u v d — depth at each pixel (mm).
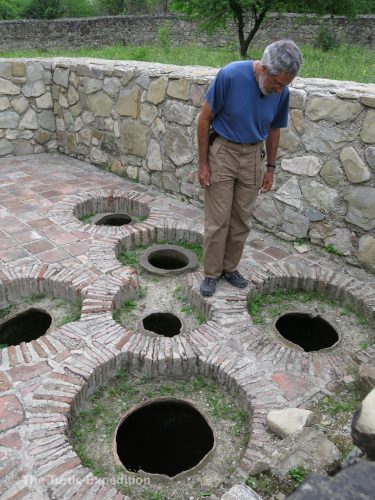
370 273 3553
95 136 5703
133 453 2283
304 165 3713
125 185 5215
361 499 698
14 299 3225
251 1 7582
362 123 3254
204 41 13727
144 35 14812
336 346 2846
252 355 2578
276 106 2623
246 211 2918
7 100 5930
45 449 1937
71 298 3191
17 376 2340
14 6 19844
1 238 3799
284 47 2227
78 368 2400
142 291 3377
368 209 3410
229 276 3244
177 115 4480
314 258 3791
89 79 5398
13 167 5777
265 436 2057
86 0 25156
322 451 1850
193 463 2209
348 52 8914
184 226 4090
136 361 2572
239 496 1680
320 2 8242
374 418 932
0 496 1743
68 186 5105
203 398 2479
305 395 2309
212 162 2709
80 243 3756
